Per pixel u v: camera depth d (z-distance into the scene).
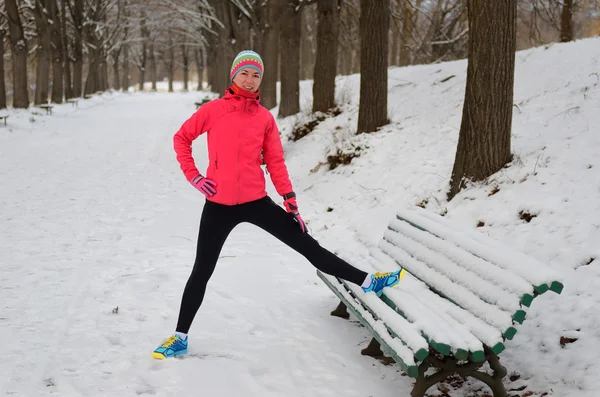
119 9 42.84
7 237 6.18
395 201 7.10
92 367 3.29
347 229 7.02
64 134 18.08
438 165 7.46
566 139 6.12
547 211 4.96
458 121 8.78
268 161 3.47
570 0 14.62
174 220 7.39
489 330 2.77
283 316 4.30
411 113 10.23
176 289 4.72
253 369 3.40
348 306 3.67
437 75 12.38
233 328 4.02
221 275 5.21
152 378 3.20
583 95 7.33
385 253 4.20
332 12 13.41
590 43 9.66
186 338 3.53
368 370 3.45
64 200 8.37
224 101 3.31
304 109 15.49
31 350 3.45
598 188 4.95
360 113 10.23
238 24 20.89
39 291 4.51
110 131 19.41
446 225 3.78
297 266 5.62
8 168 11.16
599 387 2.89
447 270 3.35
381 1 9.75
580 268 4.08
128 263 5.41
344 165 9.38
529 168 5.79
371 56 9.89
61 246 5.90
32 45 36.88
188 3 30.19
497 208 5.48
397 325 2.94
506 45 5.96
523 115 7.50
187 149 3.36
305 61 31.16
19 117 20.89
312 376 3.34
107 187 9.59
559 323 3.61
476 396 3.11
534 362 3.34
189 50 67.62
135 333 3.81
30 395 2.91
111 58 61.19
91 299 4.40
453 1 20.58
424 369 2.92
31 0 28.09
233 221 3.42
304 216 7.88
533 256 4.50
